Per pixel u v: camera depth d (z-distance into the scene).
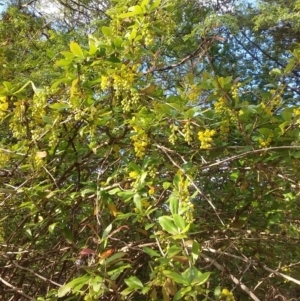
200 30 5.07
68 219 2.84
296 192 3.12
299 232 3.44
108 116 2.80
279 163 2.97
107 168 2.88
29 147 2.78
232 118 2.81
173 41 5.22
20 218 3.25
